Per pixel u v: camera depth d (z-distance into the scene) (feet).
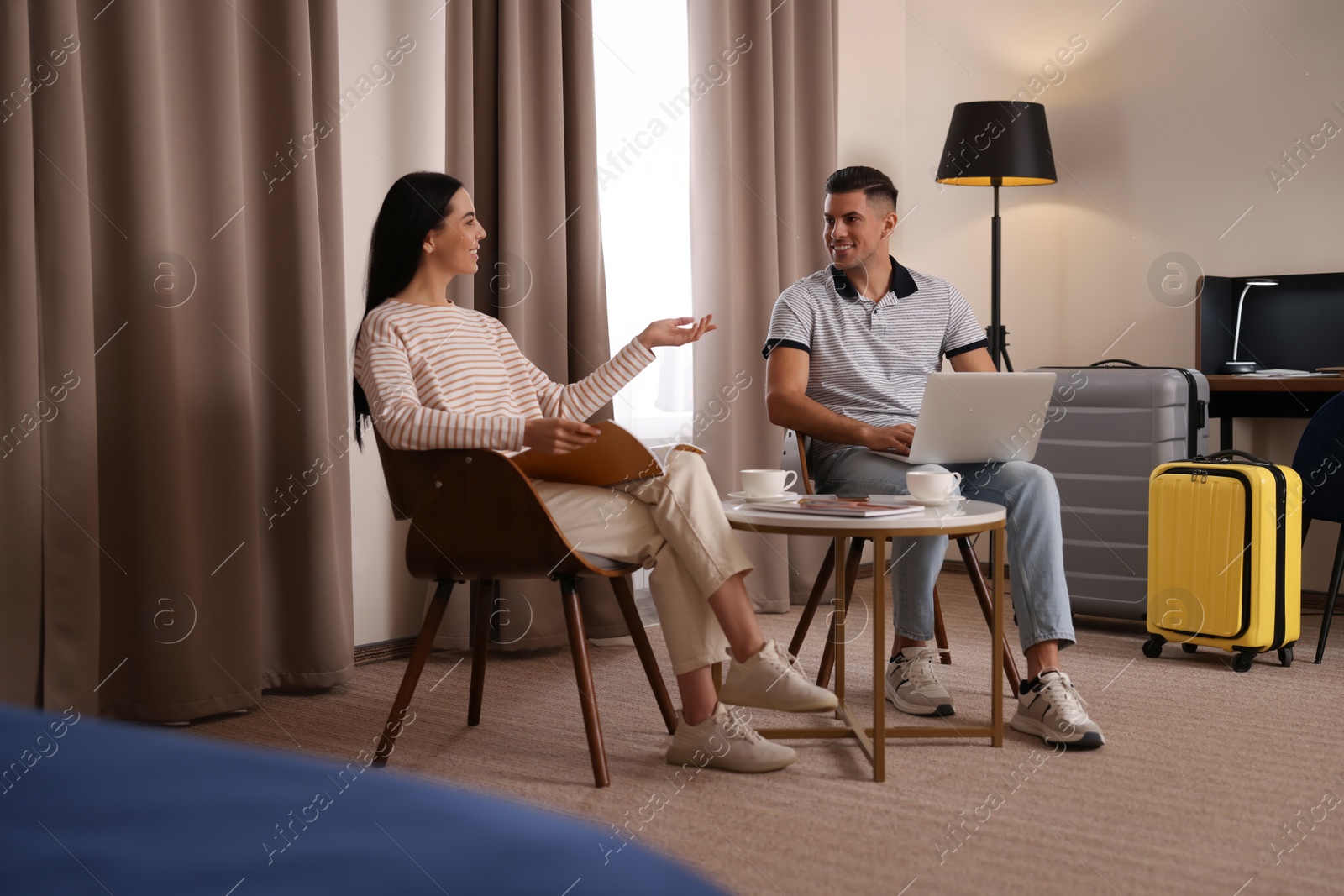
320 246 7.95
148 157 6.72
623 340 10.75
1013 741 6.49
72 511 6.40
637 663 8.93
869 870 4.53
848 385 7.96
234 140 7.24
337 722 7.11
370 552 8.93
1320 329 11.09
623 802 5.45
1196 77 11.93
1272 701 7.43
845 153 13.16
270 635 7.82
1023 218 13.14
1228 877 4.44
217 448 7.23
